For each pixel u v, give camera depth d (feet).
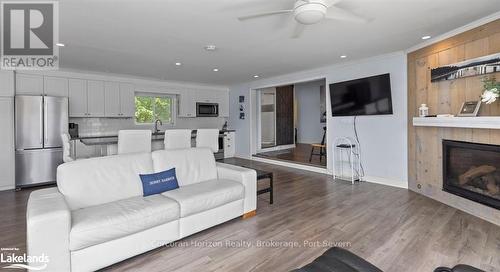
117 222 6.69
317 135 31.60
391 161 14.69
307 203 11.91
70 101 17.43
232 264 6.98
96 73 18.49
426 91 12.35
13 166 14.62
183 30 10.21
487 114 9.48
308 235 8.66
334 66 16.99
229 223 9.71
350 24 9.75
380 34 10.99
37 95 15.31
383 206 11.34
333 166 17.56
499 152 8.97
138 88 20.95
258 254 7.48
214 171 11.22
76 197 7.65
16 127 14.57
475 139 9.86
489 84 9.00
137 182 8.98
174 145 14.12
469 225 9.18
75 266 6.16
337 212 10.71
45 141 15.34
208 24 9.61
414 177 13.47
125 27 9.83
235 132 26.50
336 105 17.15
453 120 10.14
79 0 7.63
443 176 11.54
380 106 14.73
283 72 19.16
